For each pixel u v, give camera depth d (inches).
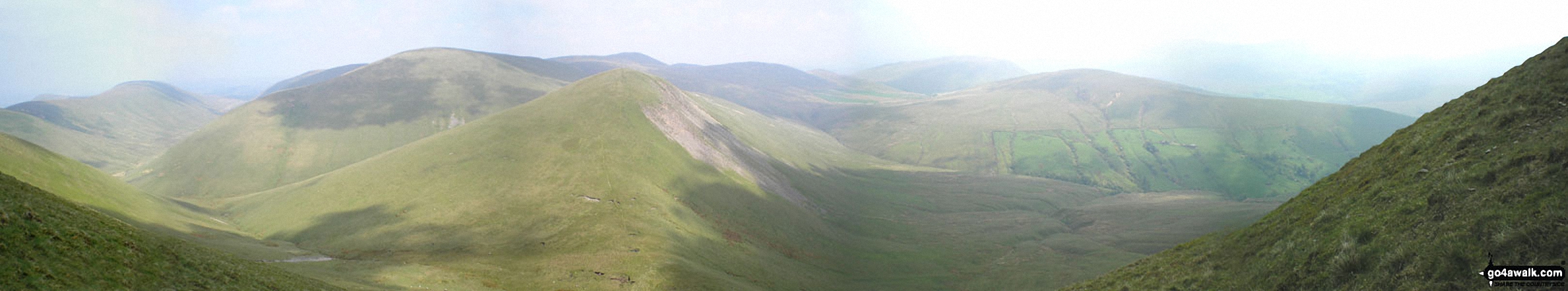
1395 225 1293.1
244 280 1712.6
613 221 4446.4
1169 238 7160.4
